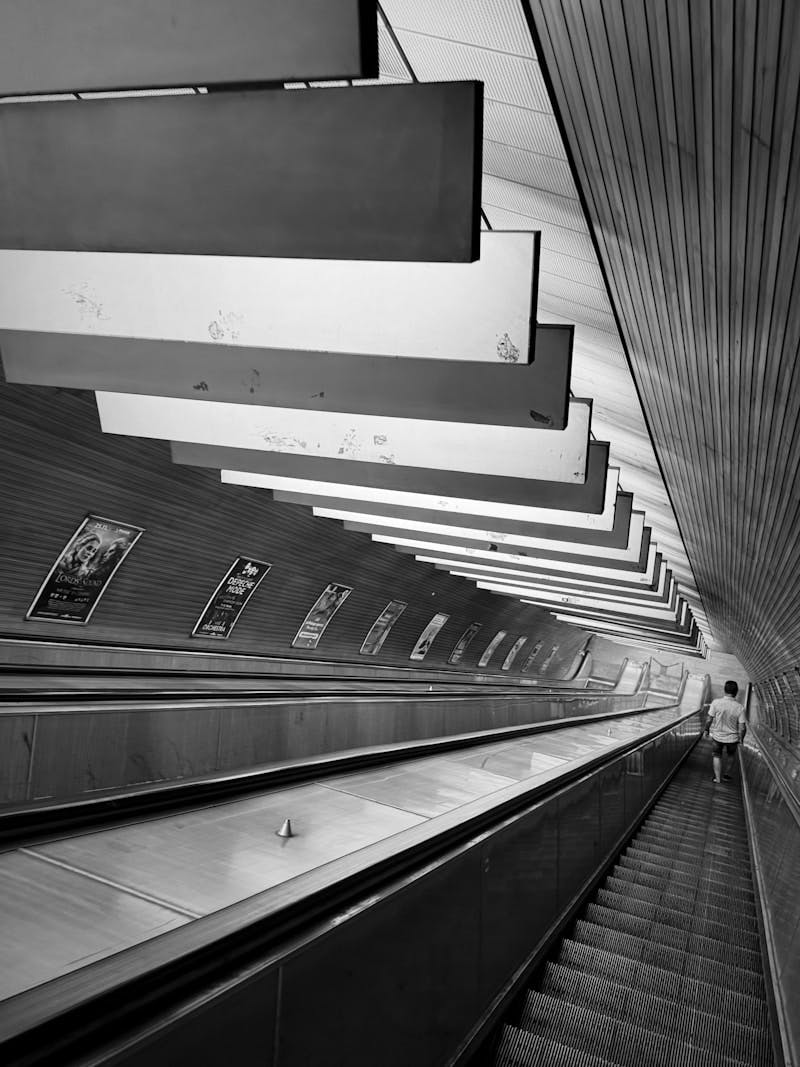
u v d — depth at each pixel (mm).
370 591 20547
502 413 6383
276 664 18422
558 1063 3777
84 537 11898
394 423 8438
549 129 4910
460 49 4562
